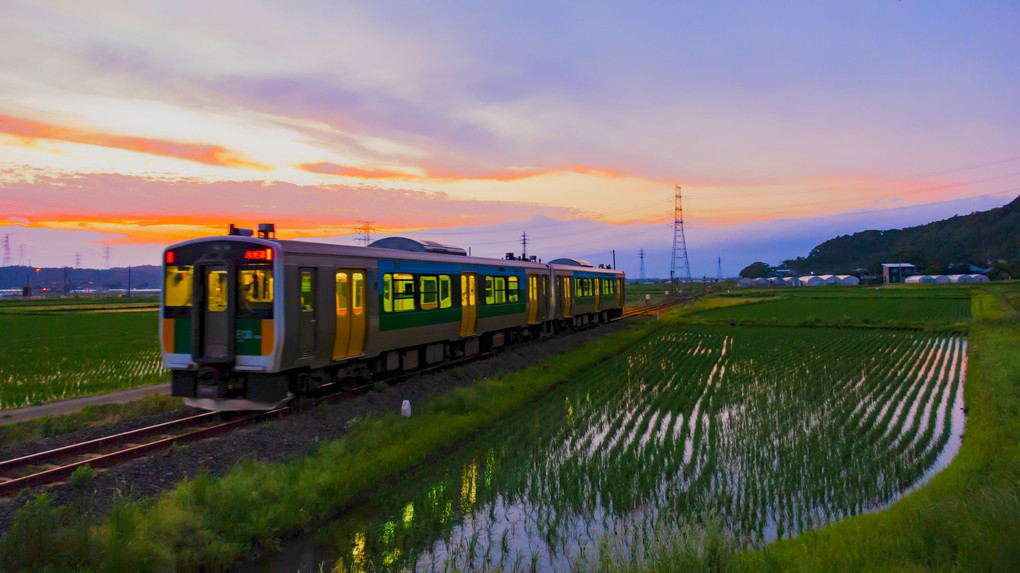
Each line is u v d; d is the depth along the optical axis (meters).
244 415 12.89
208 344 12.54
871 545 6.53
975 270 137.38
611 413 15.07
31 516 6.82
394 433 11.99
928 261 150.88
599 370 22.06
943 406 15.67
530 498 9.40
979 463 9.39
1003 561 5.86
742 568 6.30
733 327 38.47
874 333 34.31
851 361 23.45
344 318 14.08
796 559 6.36
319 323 13.18
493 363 21.06
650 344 29.91
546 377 19.39
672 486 9.89
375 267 15.34
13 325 39.47
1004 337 27.56
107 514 7.66
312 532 8.27
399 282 16.39
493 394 16.17
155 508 7.58
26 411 14.02
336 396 14.39
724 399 16.44
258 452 10.51
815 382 18.97
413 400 15.61
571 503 9.20
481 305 21.20
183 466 9.49
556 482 10.05
